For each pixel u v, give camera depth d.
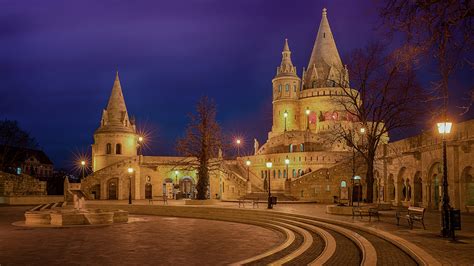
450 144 30.52
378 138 34.06
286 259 14.97
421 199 37.94
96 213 30.08
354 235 18.59
